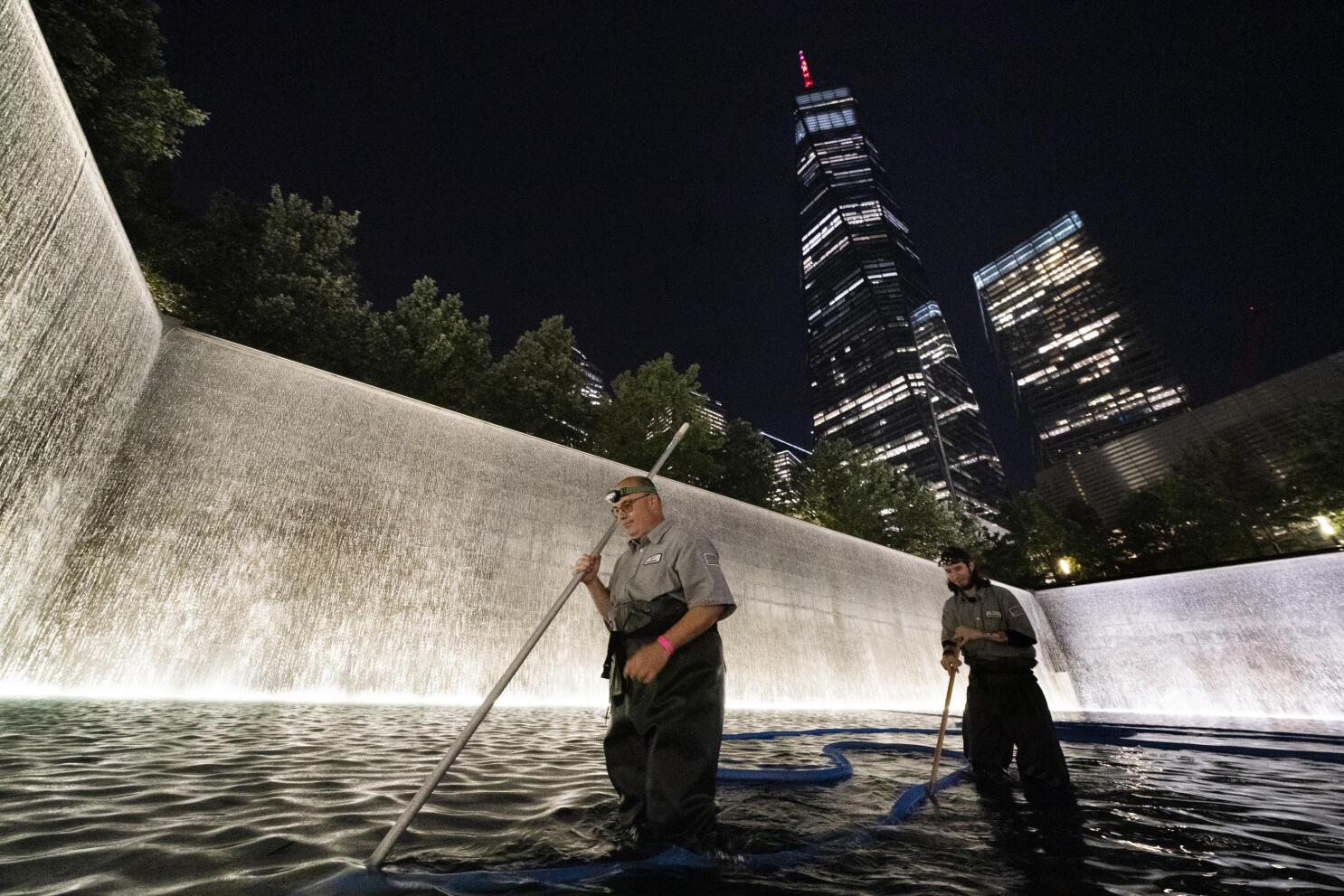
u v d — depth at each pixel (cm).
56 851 147
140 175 1411
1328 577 1758
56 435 687
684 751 180
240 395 991
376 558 1023
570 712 818
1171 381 11044
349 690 904
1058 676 2228
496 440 1327
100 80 1198
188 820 181
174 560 828
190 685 780
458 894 127
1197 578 2031
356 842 165
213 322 1617
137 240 1499
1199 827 226
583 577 222
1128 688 2103
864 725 812
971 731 365
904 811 242
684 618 189
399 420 1184
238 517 909
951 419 13738
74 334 694
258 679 833
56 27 1032
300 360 1731
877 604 2069
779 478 3422
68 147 639
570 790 251
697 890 136
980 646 364
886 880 151
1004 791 300
